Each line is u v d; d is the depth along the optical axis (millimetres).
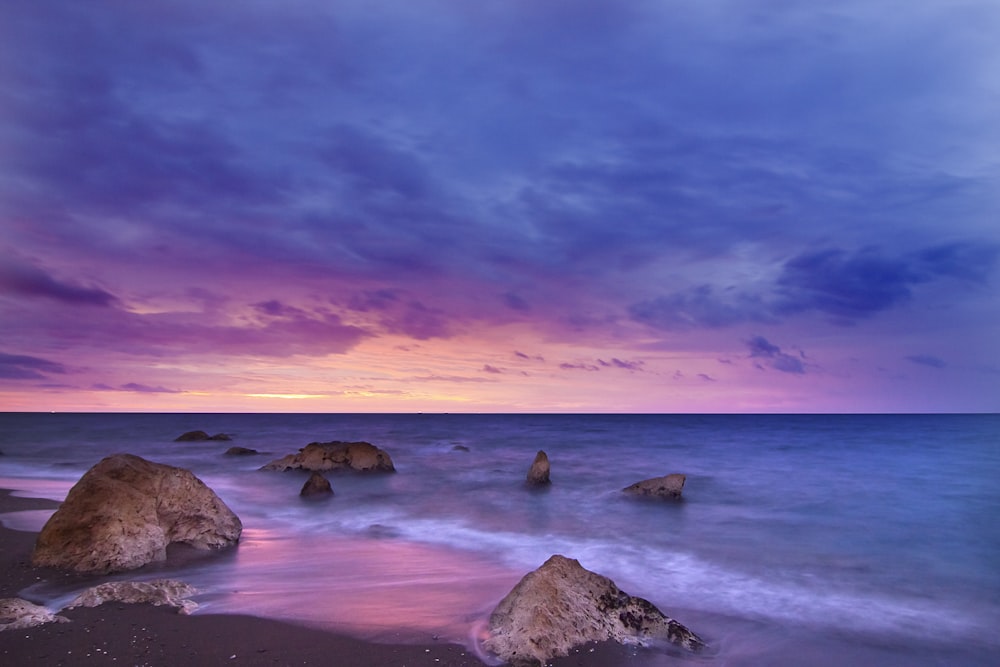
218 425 99312
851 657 9258
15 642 8406
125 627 9141
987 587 13039
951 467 34906
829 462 37750
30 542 14164
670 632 9250
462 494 25875
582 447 51375
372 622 9828
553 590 9367
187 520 14531
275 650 8578
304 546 15898
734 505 23125
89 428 80938
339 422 131625
